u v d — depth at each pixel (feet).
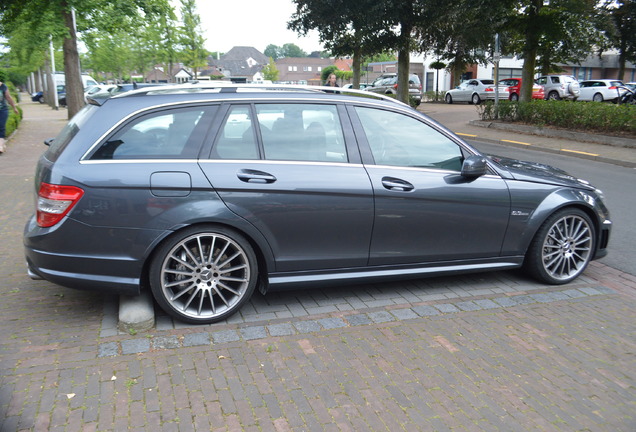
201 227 12.26
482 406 9.73
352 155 13.44
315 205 12.87
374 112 13.98
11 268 16.30
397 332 12.53
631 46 111.14
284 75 430.20
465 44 96.89
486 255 14.92
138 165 11.87
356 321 13.08
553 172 16.57
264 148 12.82
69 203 11.53
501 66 149.07
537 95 93.76
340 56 86.12
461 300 14.53
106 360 10.95
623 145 45.88
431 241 14.20
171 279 12.57
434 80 162.71
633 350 11.93
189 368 10.74
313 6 71.92
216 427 8.96
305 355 11.37
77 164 11.71
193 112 12.56
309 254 13.20
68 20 53.01
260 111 13.00
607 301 14.66
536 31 59.57
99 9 49.90
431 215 13.94
